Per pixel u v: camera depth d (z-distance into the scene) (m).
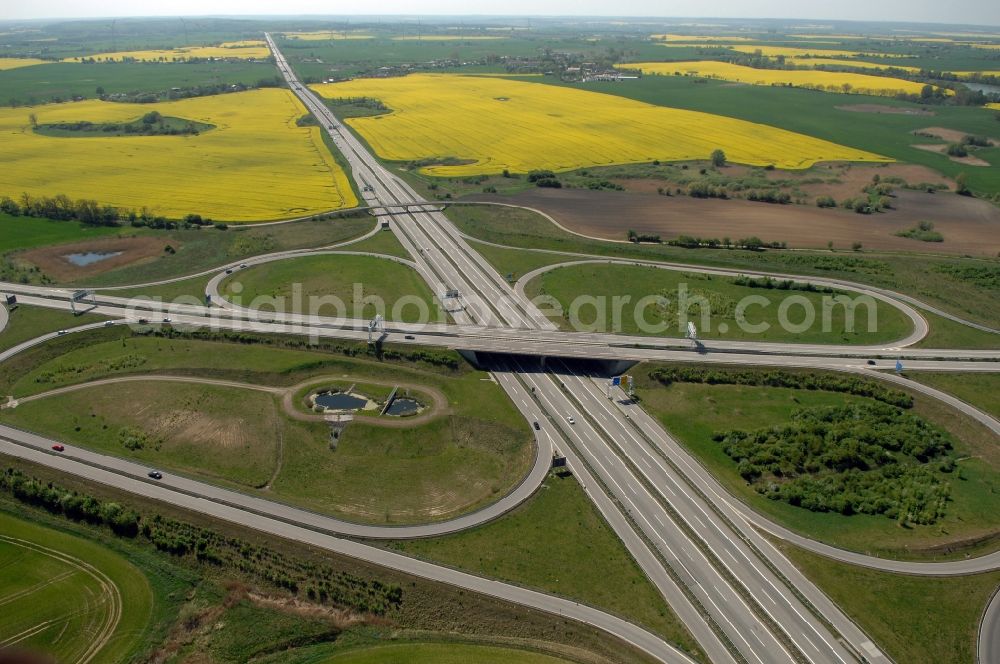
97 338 142.12
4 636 76.88
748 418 119.44
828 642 77.88
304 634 79.31
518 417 119.31
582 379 131.75
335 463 109.06
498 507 98.25
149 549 90.12
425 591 84.31
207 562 88.25
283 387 127.50
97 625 78.94
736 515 97.12
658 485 103.06
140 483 100.94
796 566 88.19
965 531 93.44
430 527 94.31
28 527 92.69
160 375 129.88
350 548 90.25
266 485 103.44
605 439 113.81
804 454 108.50
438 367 134.00
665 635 78.75
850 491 100.62
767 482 104.31
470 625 80.75
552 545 91.56
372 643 78.62
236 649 77.25
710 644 77.75
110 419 116.75
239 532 92.25
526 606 82.25
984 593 83.94
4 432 112.19
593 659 76.25
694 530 94.19
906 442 110.81
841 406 120.75
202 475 103.56
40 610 80.50
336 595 84.00
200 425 115.75
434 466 110.00
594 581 86.00
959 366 132.12
